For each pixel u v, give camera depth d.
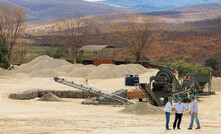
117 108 26.17
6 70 55.53
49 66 64.69
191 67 73.19
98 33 165.75
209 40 164.88
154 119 19.98
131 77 42.41
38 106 24.66
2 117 17.75
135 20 86.25
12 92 32.88
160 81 31.09
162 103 31.08
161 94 31.05
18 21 75.50
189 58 133.62
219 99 39.41
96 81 47.84
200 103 34.81
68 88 39.03
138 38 81.44
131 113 22.70
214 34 179.00
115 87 40.44
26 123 15.79
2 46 54.88
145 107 23.11
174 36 178.00
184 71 72.69
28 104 25.41
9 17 74.06
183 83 37.44
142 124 17.08
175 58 134.50
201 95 44.94
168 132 14.12
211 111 27.25
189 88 37.09
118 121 17.98
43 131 13.70
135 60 85.19
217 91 51.19
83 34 115.50
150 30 81.75
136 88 39.69
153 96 30.11
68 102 28.72
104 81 48.00
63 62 70.06
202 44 154.50
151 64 78.12
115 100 32.19
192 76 39.72
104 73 53.47
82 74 54.69
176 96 32.28
